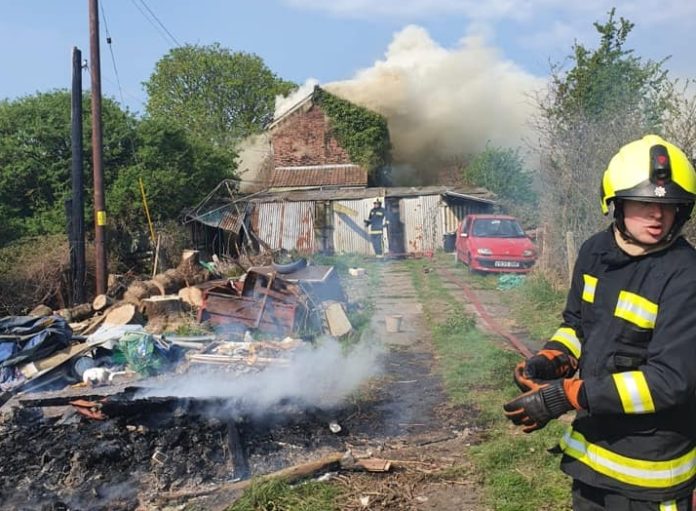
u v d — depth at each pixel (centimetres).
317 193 3017
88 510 461
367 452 546
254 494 448
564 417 588
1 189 2312
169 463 516
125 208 2353
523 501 438
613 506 230
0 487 493
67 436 567
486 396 683
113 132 2497
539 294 1242
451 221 2877
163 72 5162
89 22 1575
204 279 1480
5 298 1466
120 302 1309
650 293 217
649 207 218
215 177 2859
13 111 2452
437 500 452
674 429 221
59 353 884
